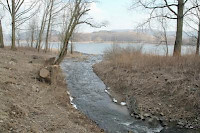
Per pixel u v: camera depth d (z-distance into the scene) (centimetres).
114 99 1190
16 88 795
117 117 912
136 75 1406
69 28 1478
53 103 830
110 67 1902
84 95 1225
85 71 2138
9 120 528
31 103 724
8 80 840
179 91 984
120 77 1514
